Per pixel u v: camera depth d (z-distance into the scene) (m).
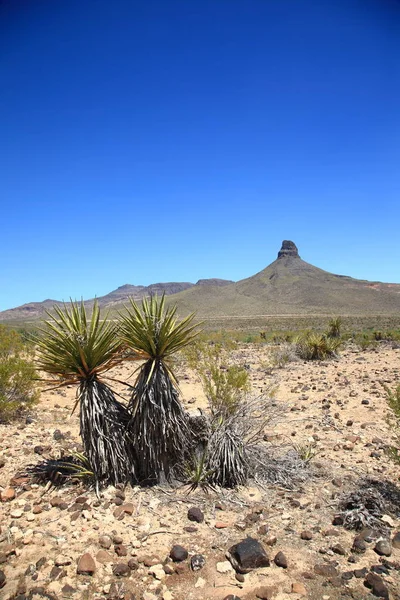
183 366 13.43
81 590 3.60
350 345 24.53
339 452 6.57
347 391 10.81
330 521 4.65
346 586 3.64
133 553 4.04
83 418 5.27
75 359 5.16
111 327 5.33
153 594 3.55
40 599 3.49
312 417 8.45
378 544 4.11
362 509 4.66
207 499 5.08
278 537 4.35
